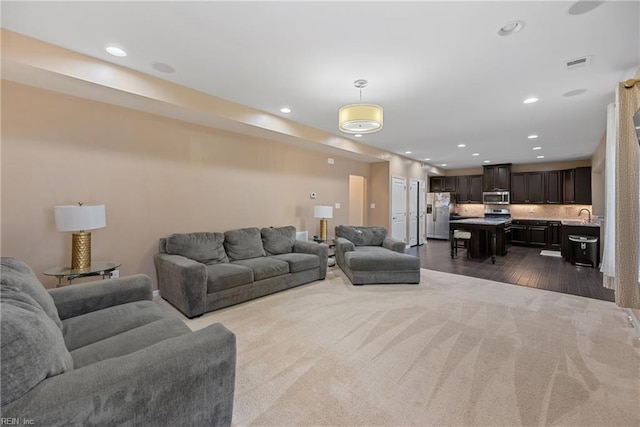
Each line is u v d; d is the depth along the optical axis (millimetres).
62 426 893
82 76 2494
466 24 2037
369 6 1866
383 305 3195
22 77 2459
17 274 1468
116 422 1005
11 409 836
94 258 3039
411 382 1840
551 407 1615
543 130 4805
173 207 3631
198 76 2908
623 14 1900
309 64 2639
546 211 8141
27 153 2639
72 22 2047
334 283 4059
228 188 4207
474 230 6035
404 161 7543
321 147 5305
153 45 2348
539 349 2248
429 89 3172
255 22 2041
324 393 1734
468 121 4309
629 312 2834
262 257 3963
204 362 1241
